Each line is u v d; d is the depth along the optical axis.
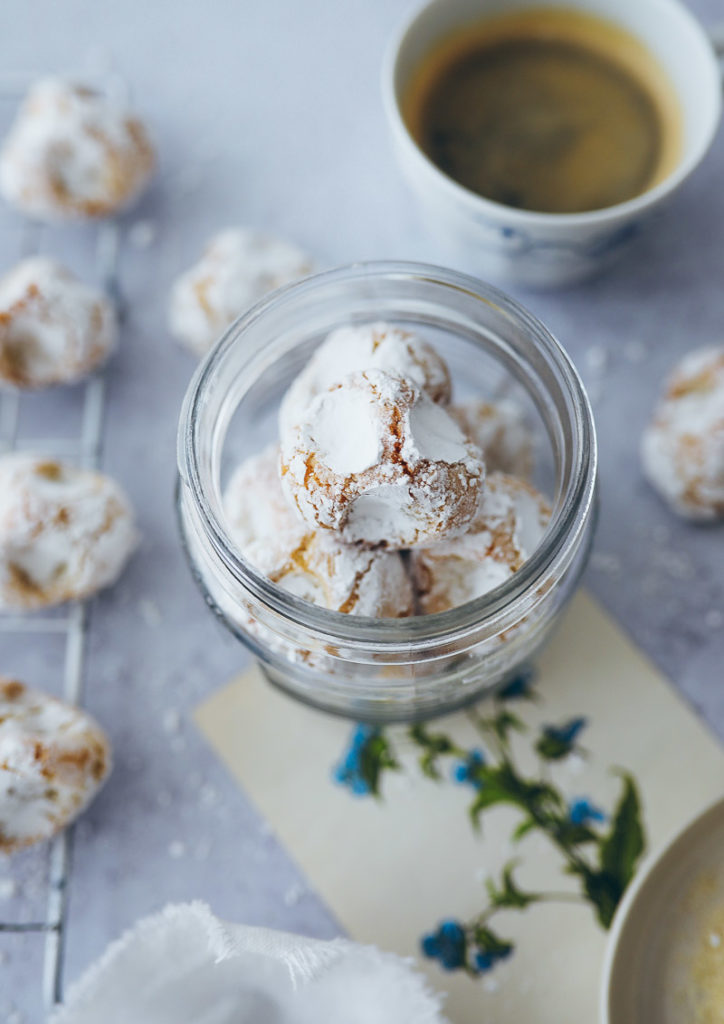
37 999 0.40
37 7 0.47
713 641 0.43
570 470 0.33
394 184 0.46
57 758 0.39
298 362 0.38
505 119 0.45
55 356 0.43
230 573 0.33
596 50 0.45
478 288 0.34
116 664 0.43
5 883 0.41
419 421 0.33
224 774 0.42
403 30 0.43
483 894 0.41
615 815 0.41
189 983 0.39
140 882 0.41
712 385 0.42
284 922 0.41
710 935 0.39
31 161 0.43
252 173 0.46
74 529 0.41
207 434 0.34
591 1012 0.40
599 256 0.43
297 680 0.37
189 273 0.45
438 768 0.42
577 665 0.42
